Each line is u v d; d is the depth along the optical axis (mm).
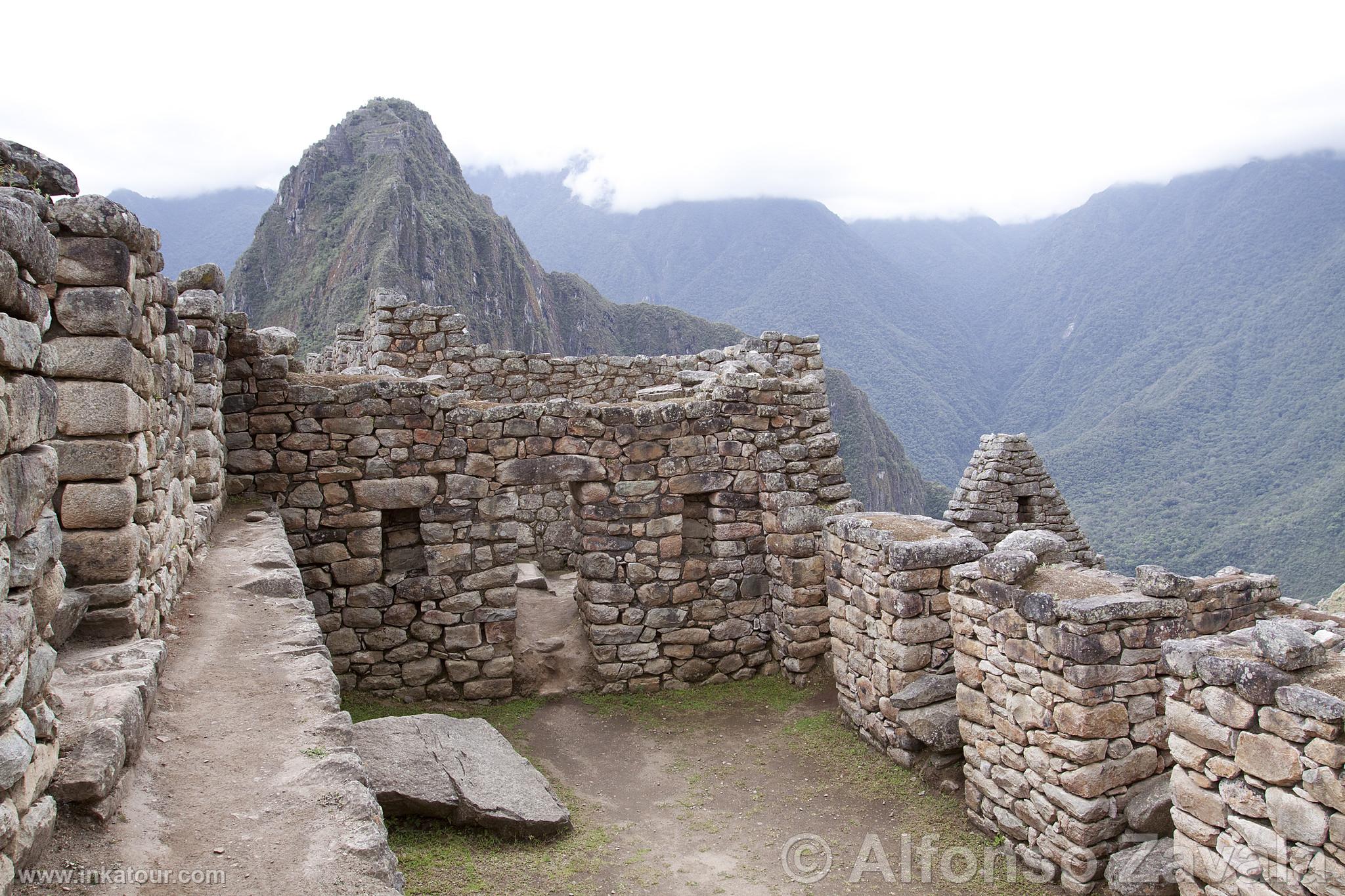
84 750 4188
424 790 7523
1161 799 6914
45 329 3939
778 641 12484
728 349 17875
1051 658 7238
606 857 7680
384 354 17609
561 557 17281
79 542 5457
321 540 11250
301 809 4488
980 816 8141
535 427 11812
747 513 12594
